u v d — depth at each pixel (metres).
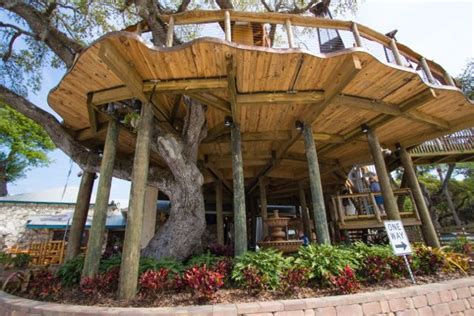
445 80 5.22
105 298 3.35
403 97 4.93
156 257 4.79
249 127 6.19
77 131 6.21
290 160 7.82
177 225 5.01
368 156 7.91
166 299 3.21
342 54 3.63
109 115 5.02
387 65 3.92
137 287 3.48
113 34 3.21
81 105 5.09
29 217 12.01
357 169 12.49
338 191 11.07
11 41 6.73
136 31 4.54
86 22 7.16
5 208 11.74
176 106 5.37
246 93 4.70
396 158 7.66
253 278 3.45
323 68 4.02
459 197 19.06
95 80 4.32
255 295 3.30
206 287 3.20
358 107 4.93
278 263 3.73
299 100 4.62
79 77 4.25
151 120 4.39
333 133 6.66
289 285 3.39
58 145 5.98
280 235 5.81
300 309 2.92
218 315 2.77
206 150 7.40
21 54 7.42
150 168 5.69
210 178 9.02
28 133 15.23
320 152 7.83
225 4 5.59
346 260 3.85
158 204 10.95
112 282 3.73
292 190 11.38
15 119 14.40
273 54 3.63
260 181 9.02
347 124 6.14
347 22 4.21
